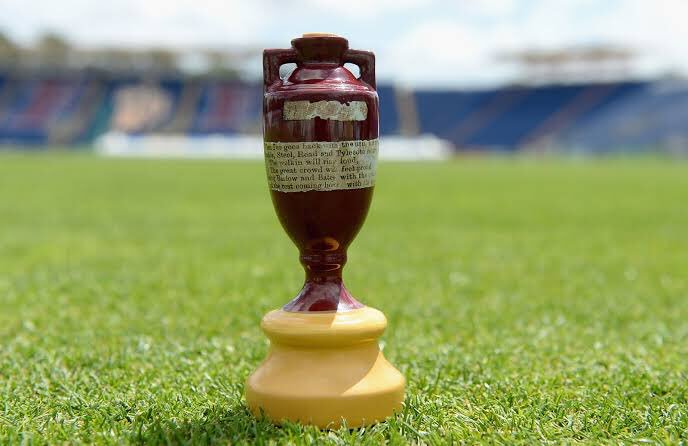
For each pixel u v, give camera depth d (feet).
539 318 2.12
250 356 1.67
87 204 6.84
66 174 12.13
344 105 1.19
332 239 1.24
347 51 1.24
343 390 1.20
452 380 1.49
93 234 4.46
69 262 3.27
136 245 3.91
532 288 2.66
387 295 2.51
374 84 1.26
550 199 8.00
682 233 4.71
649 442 1.18
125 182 10.28
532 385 1.45
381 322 1.25
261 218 5.55
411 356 1.69
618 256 3.58
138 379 1.49
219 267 3.11
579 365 1.61
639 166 17.88
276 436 1.17
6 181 10.24
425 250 3.78
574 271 3.08
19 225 4.99
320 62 1.22
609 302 2.37
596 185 10.62
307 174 1.20
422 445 1.16
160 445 1.16
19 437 1.20
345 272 3.03
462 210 6.55
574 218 5.81
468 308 2.26
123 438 1.18
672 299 2.46
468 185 10.56
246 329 1.96
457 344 1.82
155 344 1.79
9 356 1.68
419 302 2.38
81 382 1.49
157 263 3.22
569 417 1.28
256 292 2.48
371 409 1.22
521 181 11.66
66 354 1.70
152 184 9.88
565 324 2.04
